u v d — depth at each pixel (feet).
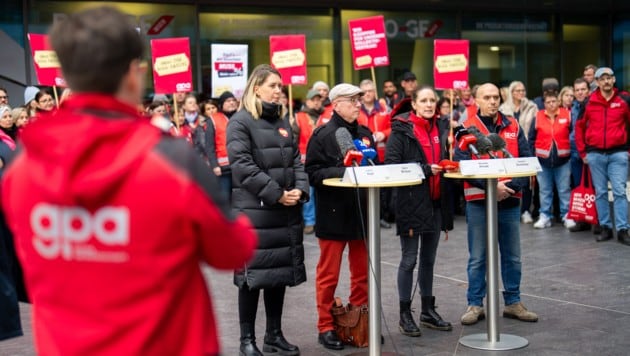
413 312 20.54
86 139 6.06
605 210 29.96
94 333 6.20
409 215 17.93
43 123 6.27
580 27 54.34
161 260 6.22
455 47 28.09
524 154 19.95
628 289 22.40
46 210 6.29
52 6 41.60
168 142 6.36
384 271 25.86
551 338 18.01
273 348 17.30
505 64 52.49
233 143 16.46
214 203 6.39
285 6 46.39
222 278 25.45
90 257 6.22
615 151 29.48
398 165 14.67
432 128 18.58
